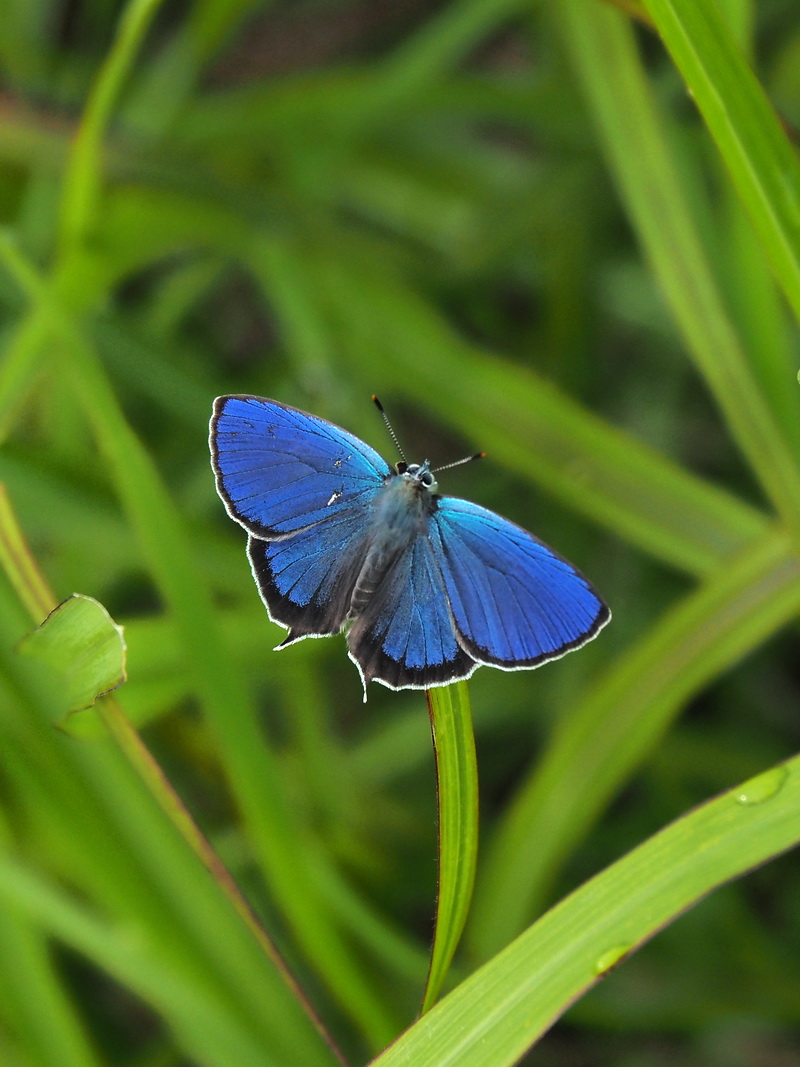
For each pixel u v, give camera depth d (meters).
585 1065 0.38
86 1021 0.37
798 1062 0.38
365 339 0.37
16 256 0.33
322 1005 0.36
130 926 0.32
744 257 0.34
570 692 0.38
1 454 0.34
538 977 0.30
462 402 0.37
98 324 0.37
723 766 0.38
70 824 0.32
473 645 0.32
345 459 0.32
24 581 0.31
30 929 0.33
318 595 0.32
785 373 0.34
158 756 0.37
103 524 0.35
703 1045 0.38
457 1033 0.30
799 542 0.34
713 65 0.31
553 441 0.36
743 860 0.31
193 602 0.33
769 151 0.31
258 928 0.31
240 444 0.32
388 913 0.37
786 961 0.37
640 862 0.31
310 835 0.35
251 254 0.38
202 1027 0.32
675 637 0.34
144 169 0.37
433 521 0.32
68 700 0.31
